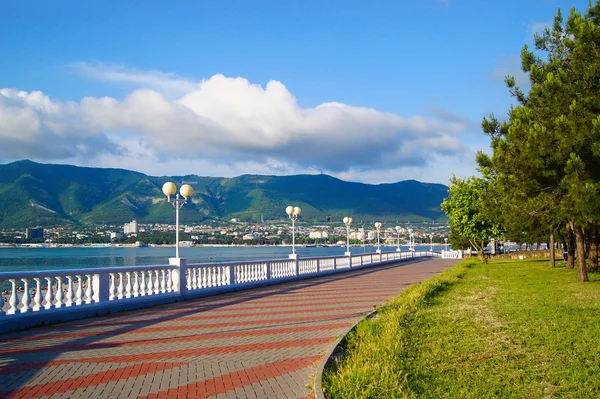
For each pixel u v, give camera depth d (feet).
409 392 20.20
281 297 60.95
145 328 37.81
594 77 56.08
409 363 25.31
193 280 60.80
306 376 23.89
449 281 76.18
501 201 72.13
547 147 55.83
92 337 34.06
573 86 57.11
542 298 52.39
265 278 79.92
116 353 28.89
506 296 55.06
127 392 21.25
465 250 256.11
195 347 30.58
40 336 34.45
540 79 62.95
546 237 134.10
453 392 20.77
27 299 38.55
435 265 157.38
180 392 21.29
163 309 49.49
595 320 37.55
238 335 34.68
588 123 53.47
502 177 65.16
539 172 58.75
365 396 19.47
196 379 23.30
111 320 42.01
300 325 39.01
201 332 35.96
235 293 66.13
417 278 96.07
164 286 55.42
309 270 99.30
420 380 22.40
